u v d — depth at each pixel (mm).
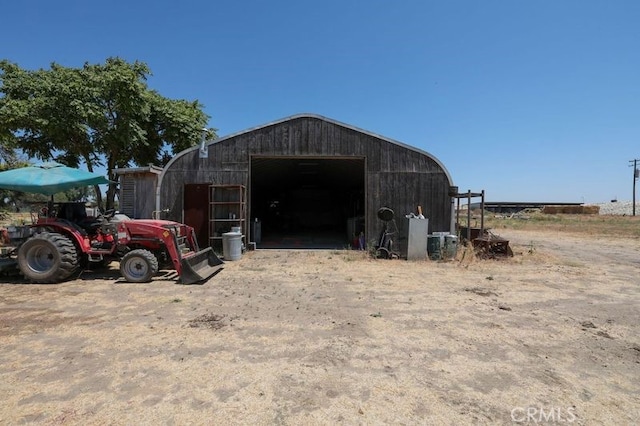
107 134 13359
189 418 2377
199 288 6102
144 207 10617
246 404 2553
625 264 9344
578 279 7211
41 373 2980
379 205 10531
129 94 13195
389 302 5320
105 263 7770
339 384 2855
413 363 3254
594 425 2371
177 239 6980
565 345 3742
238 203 10508
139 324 4219
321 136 10562
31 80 12672
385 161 10578
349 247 11516
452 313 4797
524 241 15922
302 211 23062
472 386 2855
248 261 9117
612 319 4641
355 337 3873
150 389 2744
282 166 14266
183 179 10516
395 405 2564
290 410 2488
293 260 9328
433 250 9641
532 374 3078
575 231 21625
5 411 2428
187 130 16172
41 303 5102
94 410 2455
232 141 10586
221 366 3143
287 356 3371
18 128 12680
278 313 4719
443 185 10625
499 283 6746
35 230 6812
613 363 3328
